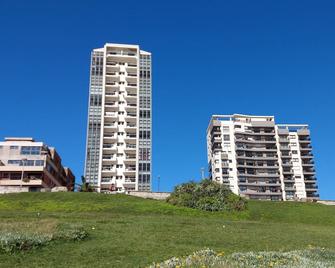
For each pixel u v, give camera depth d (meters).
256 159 170.25
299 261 19.31
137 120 148.25
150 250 23.91
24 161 114.62
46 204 50.88
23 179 110.06
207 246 26.48
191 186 53.19
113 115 148.75
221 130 173.00
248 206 53.91
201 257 18.58
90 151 142.00
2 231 25.83
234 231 33.66
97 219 37.00
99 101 149.75
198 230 32.75
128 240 26.72
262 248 26.45
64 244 24.61
